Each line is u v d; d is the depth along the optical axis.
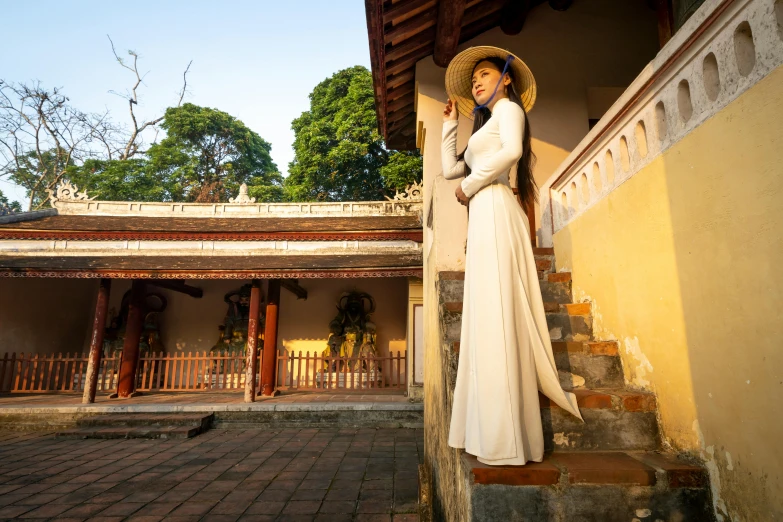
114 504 4.56
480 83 2.45
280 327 13.86
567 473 1.99
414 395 9.84
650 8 6.18
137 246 11.41
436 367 3.73
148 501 4.64
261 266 9.91
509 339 2.02
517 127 2.19
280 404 9.19
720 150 1.98
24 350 11.80
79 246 11.27
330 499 4.68
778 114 1.63
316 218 12.90
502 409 1.95
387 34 5.02
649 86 2.55
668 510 1.99
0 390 10.70
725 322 1.94
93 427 8.50
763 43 1.71
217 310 14.19
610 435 2.44
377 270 9.87
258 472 5.75
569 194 3.97
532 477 1.98
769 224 1.68
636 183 2.76
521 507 1.96
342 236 11.51
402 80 6.42
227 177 26.56
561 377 2.92
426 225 5.58
